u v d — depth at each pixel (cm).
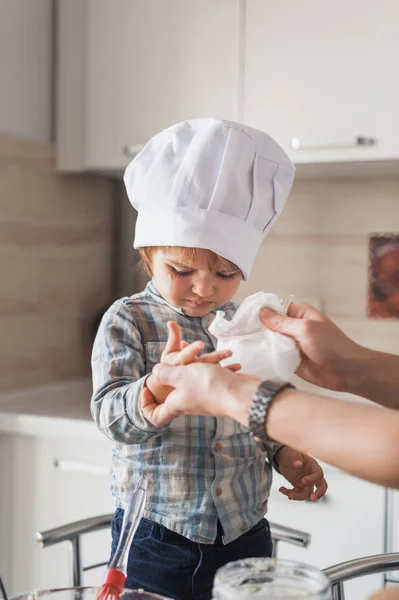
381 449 67
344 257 232
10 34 216
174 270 119
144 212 122
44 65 230
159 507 121
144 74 216
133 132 218
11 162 214
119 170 227
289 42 199
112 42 220
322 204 235
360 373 102
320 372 105
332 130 195
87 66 224
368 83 191
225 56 206
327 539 174
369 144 191
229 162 116
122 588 76
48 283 230
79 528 122
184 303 121
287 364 97
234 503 123
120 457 125
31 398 219
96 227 249
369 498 170
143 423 101
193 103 210
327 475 174
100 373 119
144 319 126
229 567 66
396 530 168
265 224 125
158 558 119
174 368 84
